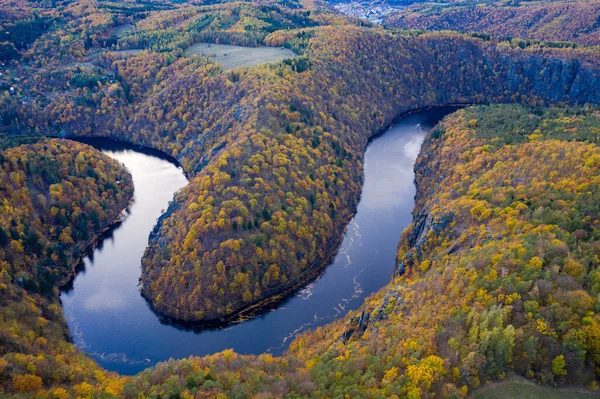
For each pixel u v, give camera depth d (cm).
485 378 8875
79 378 11031
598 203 12481
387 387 8881
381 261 17475
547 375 8725
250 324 14912
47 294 15725
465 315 9894
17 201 17700
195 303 15050
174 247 16300
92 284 16825
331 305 15538
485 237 13238
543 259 10562
